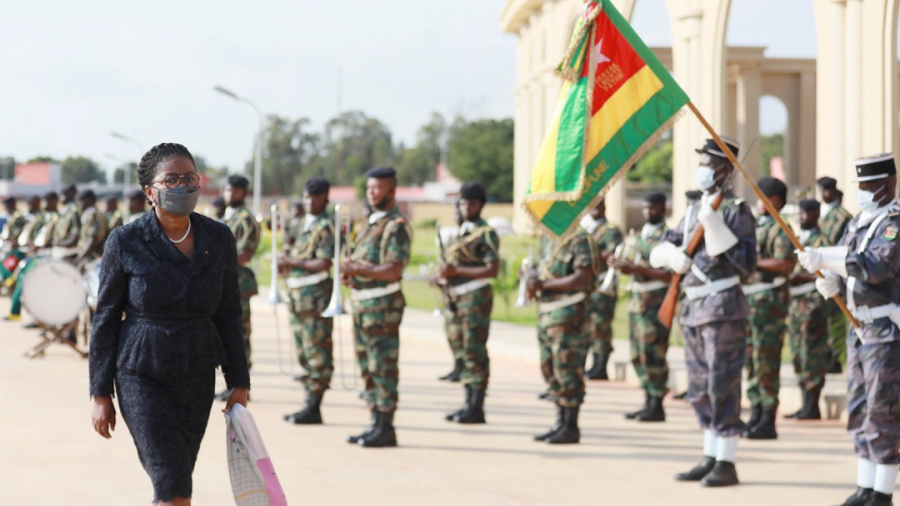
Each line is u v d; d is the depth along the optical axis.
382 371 9.50
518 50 43.03
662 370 11.10
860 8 16.89
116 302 4.99
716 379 8.08
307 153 151.88
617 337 19.06
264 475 5.05
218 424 10.35
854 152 17.05
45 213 21.58
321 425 10.63
